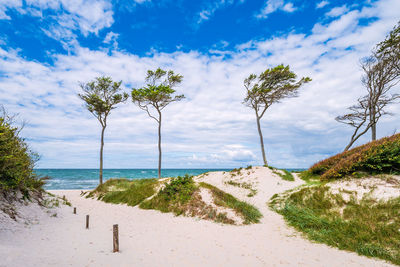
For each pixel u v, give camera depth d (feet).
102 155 79.41
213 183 58.03
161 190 41.83
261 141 78.28
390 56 57.26
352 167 38.17
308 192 36.68
